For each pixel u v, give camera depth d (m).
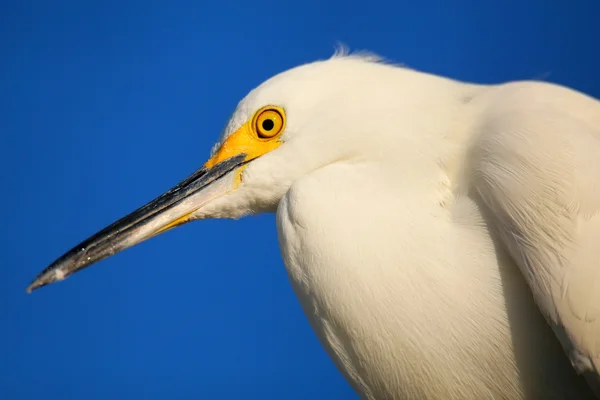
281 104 2.80
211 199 2.82
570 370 2.76
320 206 2.77
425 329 2.76
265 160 2.80
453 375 2.76
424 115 2.78
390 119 2.78
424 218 2.77
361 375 2.78
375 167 2.78
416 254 2.76
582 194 2.75
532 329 2.76
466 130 2.78
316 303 2.77
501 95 2.79
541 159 2.76
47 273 2.83
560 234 2.75
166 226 2.82
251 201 2.81
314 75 2.80
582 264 2.74
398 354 2.76
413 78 2.79
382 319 2.76
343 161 2.79
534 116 2.77
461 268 2.76
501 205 2.76
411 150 2.78
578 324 2.74
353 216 2.77
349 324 2.77
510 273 2.76
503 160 2.76
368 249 2.76
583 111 2.79
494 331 2.76
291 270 2.78
